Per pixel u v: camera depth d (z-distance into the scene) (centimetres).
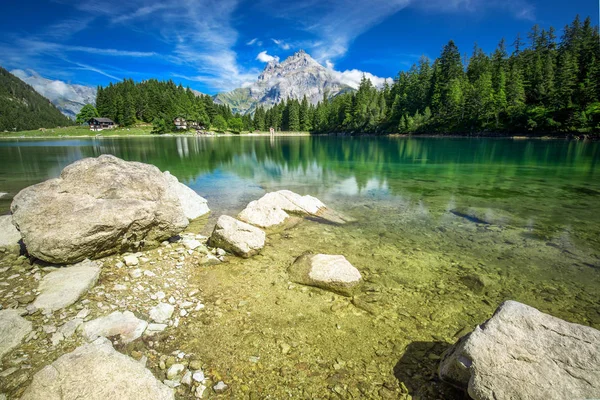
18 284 535
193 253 781
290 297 588
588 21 9444
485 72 9619
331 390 375
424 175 2262
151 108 12662
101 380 309
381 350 448
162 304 518
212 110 14312
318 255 706
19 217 590
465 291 634
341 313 540
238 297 582
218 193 1609
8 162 2920
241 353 429
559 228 1065
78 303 501
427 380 389
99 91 13300
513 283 675
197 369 395
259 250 808
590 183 1923
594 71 7525
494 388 310
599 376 294
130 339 429
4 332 394
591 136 6091
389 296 604
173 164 2934
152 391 313
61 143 6600
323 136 12438
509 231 1031
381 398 365
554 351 320
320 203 1259
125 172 739
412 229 1046
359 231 1020
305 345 453
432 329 502
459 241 937
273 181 1998
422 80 10756
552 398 288
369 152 4294
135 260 675
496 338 342
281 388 375
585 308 585
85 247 621
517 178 2117
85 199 651
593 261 798
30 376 349
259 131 15300
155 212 739
